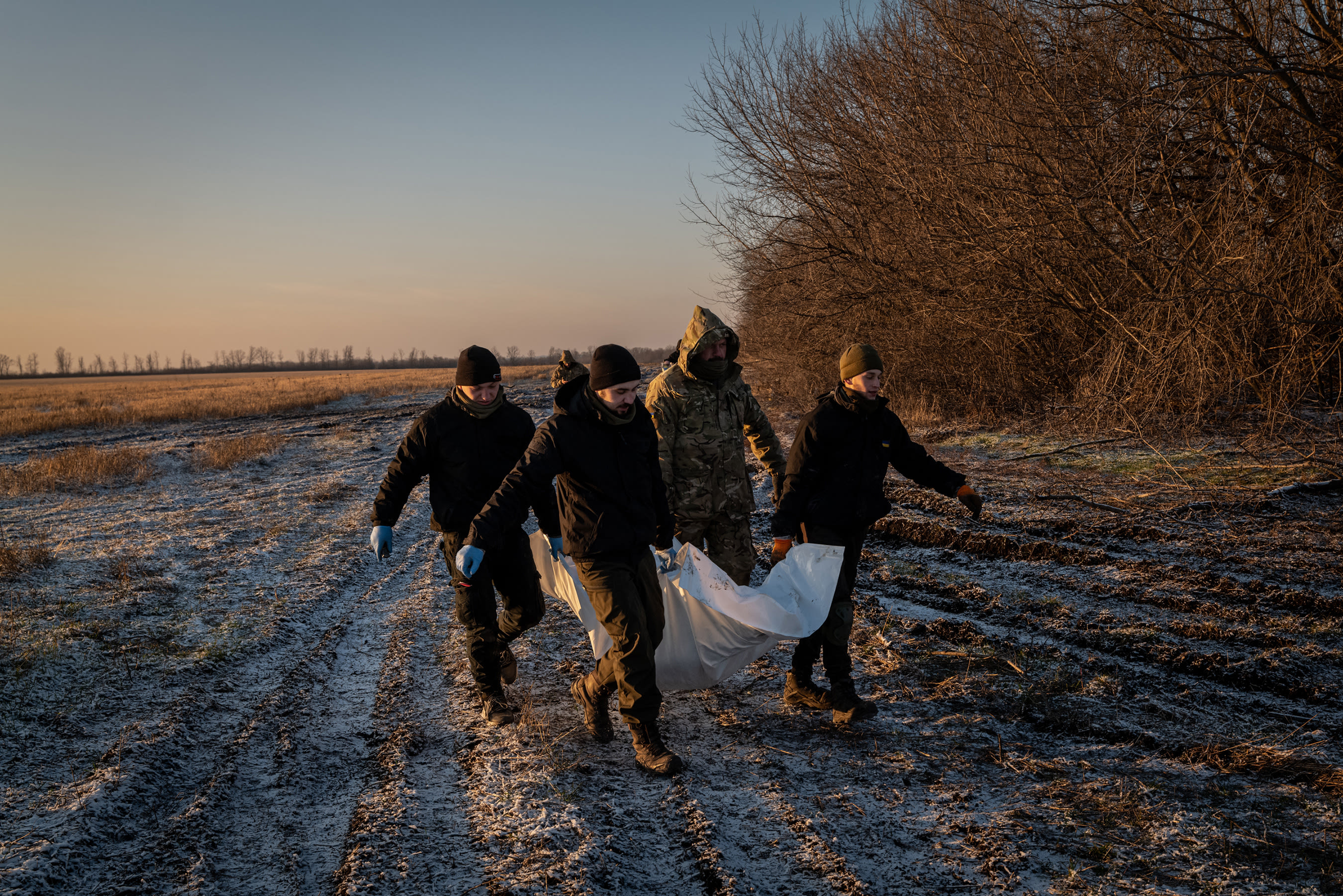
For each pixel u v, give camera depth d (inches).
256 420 960.9
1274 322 330.6
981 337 514.6
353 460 547.5
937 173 502.6
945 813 114.1
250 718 158.7
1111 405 372.8
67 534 327.9
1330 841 103.9
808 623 137.9
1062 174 420.8
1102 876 98.7
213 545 300.8
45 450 705.6
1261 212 343.0
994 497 301.1
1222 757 127.4
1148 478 309.0
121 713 158.7
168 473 515.8
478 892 99.0
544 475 128.3
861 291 589.0
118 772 132.4
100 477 485.1
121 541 308.0
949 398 544.4
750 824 113.3
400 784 128.0
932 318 542.0
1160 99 357.4
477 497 152.7
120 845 116.0
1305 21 363.9
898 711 149.8
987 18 473.7
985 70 478.0
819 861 103.6
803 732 142.9
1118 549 231.6
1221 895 93.7
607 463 129.3
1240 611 182.4
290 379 3085.6
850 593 146.9
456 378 152.6
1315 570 200.4
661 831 112.4
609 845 107.3
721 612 136.9
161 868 108.0
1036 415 476.4
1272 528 238.1
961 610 203.2
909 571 232.2
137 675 178.2
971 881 98.7
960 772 126.1
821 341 638.5
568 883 98.4
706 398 158.9
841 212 613.3
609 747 139.2
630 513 131.0
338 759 140.6
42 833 115.6
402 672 179.3
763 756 133.6
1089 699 149.7
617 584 128.3
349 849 110.0
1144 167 406.9
